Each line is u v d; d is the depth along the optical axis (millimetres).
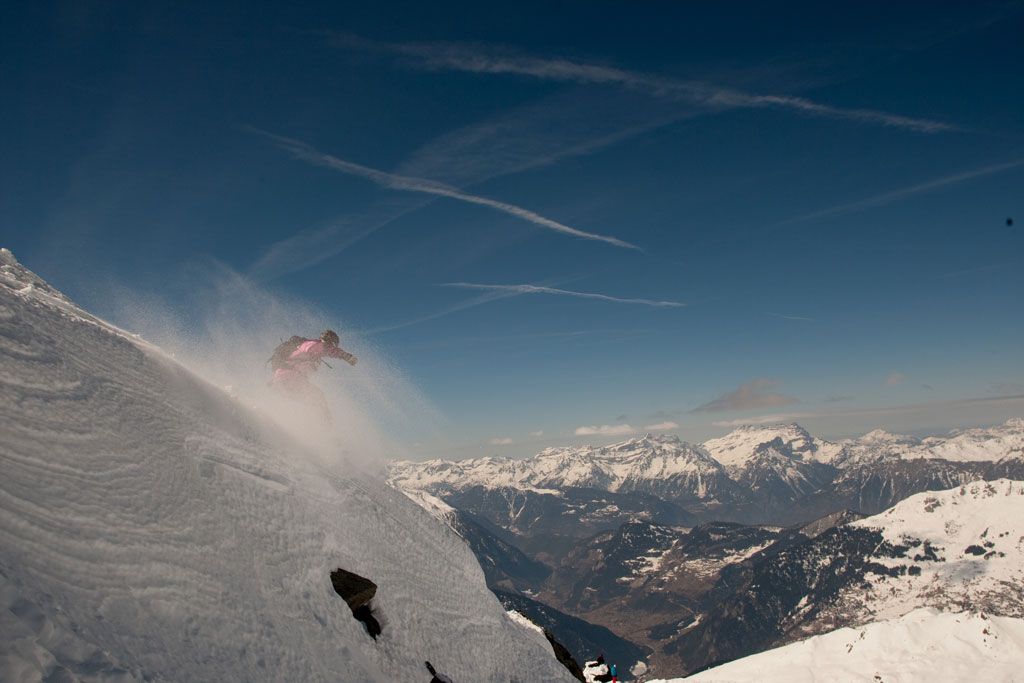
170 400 7609
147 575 4691
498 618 12281
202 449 7230
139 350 8102
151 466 6027
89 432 5613
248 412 9367
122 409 6496
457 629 10070
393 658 7637
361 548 8781
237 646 4914
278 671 5098
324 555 7688
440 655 8953
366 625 7793
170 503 5777
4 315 6113
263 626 5457
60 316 7305
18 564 3602
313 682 5395
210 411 8234
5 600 3076
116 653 3598
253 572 6125
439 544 11844
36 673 2801
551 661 13258
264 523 7031
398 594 8938
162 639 4230
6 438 4660
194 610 4840
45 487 4527
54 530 4199
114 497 5129
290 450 9445
